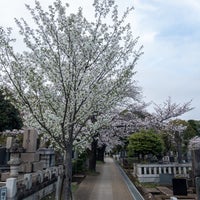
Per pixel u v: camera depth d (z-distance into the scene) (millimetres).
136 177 20203
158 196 12852
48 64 8570
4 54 7973
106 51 8945
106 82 8930
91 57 8695
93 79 8938
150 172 18406
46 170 12984
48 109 8914
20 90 8023
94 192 14273
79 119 8945
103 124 10430
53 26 8383
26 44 8500
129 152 21875
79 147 10859
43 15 8359
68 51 8461
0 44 7887
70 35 8422
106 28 8898
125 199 12398
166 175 17625
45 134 10062
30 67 8258
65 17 8320
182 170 18484
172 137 25562
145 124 25406
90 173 24453
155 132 24078
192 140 27453
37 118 8477
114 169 31828
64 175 9258
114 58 9016
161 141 20703
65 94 8320
